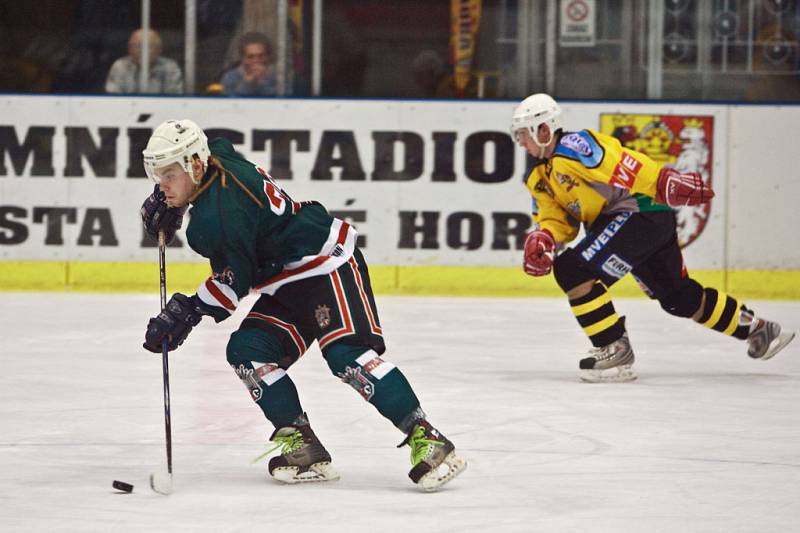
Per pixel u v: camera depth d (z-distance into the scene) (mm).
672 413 17406
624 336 20031
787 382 20094
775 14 31391
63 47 31578
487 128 30891
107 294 30719
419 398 18406
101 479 13383
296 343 13375
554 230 20406
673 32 31438
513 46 31500
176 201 12719
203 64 31719
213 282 12844
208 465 14117
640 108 30922
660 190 19516
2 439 15406
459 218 30938
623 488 13078
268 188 12898
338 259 13094
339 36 31578
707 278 30922
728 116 30812
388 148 30938
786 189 30828
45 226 31141
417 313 27766
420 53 31547
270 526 11508
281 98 31047
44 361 21375
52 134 31109
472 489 13016
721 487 13141
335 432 15984
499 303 29672
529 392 19000
